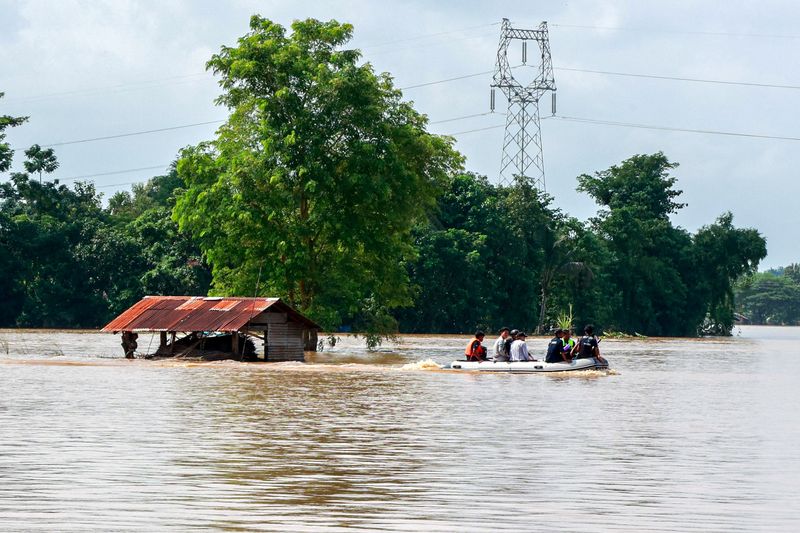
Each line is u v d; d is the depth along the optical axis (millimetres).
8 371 44500
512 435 24719
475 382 40875
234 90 66938
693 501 17047
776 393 38875
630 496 17391
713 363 63344
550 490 17828
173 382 39125
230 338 55188
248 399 32781
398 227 68750
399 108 70250
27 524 14867
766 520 15703
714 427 27156
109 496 16828
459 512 15977
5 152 114688
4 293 114688
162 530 14578
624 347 94375
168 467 19562
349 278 68688
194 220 66875
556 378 44062
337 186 65875
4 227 115625
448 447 22594
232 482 18156
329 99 65312
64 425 25531
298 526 14914
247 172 64625
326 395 34625
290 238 65000
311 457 20969
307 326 54875
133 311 55094
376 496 17109
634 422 27969
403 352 70000
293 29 68250
